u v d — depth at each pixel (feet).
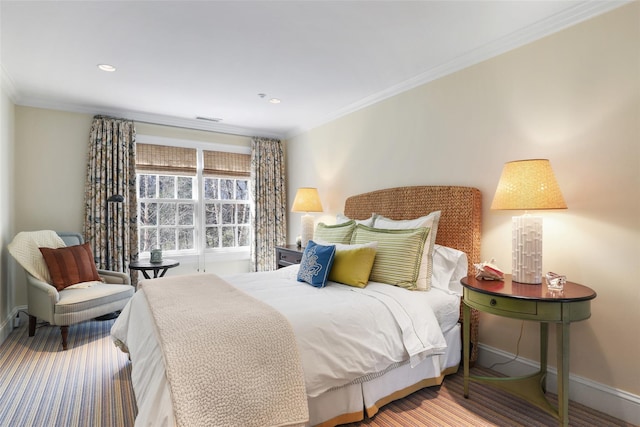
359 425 6.04
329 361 5.55
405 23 7.36
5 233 10.64
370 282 8.32
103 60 9.11
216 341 4.77
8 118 10.98
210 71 9.84
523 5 6.70
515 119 7.93
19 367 8.34
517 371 7.86
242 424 4.37
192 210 15.53
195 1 6.59
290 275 9.34
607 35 6.50
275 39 8.05
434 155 9.83
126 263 13.30
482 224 8.65
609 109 6.48
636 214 6.17
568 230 7.04
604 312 6.55
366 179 12.32
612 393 6.39
